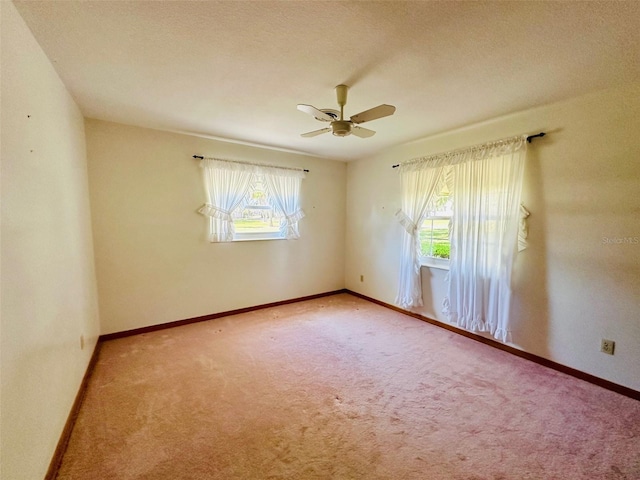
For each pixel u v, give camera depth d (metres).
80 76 2.08
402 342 3.16
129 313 3.29
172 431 1.81
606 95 2.26
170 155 3.44
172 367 2.60
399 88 2.28
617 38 1.62
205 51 1.79
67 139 2.25
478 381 2.40
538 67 1.95
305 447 1.69
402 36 1.63
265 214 4.26
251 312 4.15
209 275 3.81
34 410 1.35
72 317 2.07
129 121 3.08
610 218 2.28
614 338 2.28
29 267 1.39
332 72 2.04
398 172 4.10
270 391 2.25
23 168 1.39
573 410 2.04
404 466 1.56
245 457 1.62
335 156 4.70
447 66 1.95
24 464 1.24
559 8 1.39
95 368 2.57
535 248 2.70
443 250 3.60
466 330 3.34
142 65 1.95
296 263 4.63
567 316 2.52
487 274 3.01
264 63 1.93
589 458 1.62
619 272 2.25
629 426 1.87
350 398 2.17
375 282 4.61
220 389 2.27
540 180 2.65
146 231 3.34
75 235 2.32
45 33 1.59
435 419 1.94
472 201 3.10
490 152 2.93
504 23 1.51
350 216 5.07
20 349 1.25
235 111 2.79
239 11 1.43
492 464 1.58
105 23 1.52
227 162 3.79
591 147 2.35
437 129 3.26
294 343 3.13
